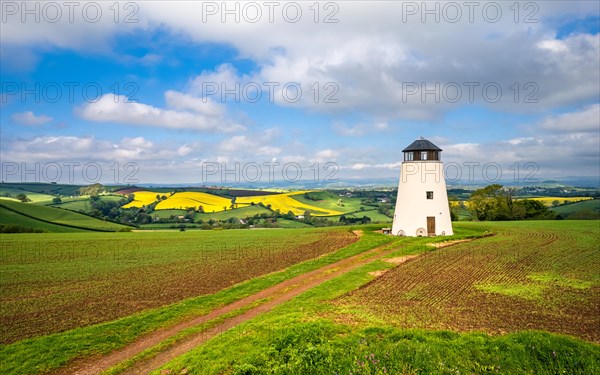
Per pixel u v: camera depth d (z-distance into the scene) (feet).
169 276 104.42
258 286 90.89
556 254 119.75
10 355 54.49
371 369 45.03
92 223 306.76
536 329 57.77
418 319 62.08
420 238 150.71
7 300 82.89
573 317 63.31
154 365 51.55
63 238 187.73
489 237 161.58
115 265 119.85
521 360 46.98
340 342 50.29
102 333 62.90
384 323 59.72
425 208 167.12
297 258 127.34
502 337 51.78
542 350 48.37
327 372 44.62
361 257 119.85
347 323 59.47
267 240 174.60
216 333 62.03
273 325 57.93
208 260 127.13
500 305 69.97
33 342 58.90
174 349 56.49
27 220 280.10
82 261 126.82
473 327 58.49
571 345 49.19
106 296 85.76
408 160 175.01
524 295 76.18
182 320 70.03
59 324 68.39
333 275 98.78
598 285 83.35
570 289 80.33
